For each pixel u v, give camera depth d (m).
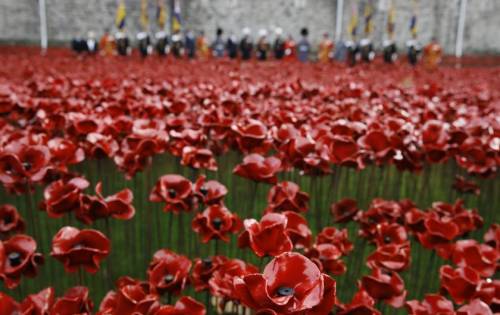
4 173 2.24
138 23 32.22
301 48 24.95
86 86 6.72
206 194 2.31
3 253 1.64
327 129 3.35
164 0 31.83
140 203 4.25
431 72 15.20
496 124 4.16
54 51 23.94
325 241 2.30
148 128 3.36
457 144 3.57
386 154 3.09
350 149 2.72
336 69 15.27
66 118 4.06
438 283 3.47
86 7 32.09
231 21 34.19
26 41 31.80
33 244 1.73
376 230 2.54
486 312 1.45
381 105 5.77
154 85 7.42
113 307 1.55
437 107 5.78
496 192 5.42
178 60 19.02
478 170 3.29
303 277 1.07
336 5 35.28
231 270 1.66
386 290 1.76
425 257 3.85
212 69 12.72
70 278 3.45
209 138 4.16
